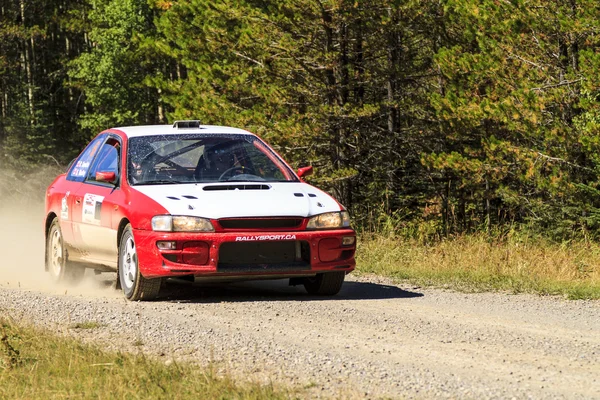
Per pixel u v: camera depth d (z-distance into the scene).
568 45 58.25
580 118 56.09
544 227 61.44
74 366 17.97
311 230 26.75
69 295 28.67
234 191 27.42
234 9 64.94
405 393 15.86
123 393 16.02
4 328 21.47
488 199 72.94
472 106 58.59
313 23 63.19
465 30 62.75
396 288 30.27
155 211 26.33
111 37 126.75
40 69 162.00
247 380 16.81
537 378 16.95
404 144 71.75
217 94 68.75
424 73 68.38
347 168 66.75
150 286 26.72
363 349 19.62
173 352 19.42
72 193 31.55
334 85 65.19
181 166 28.77
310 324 22.70
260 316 23.91
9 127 120.31
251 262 26.27
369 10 62.66
